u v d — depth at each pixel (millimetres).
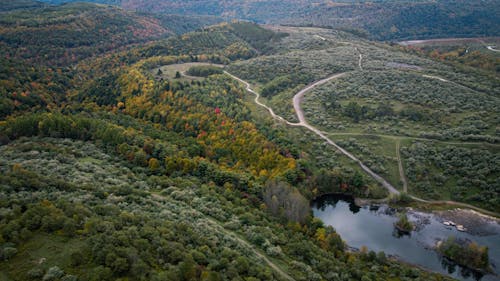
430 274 92625
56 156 109625
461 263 97062
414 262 98938
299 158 138750
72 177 94500
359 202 129250
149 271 56125
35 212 65062
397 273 89625
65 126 135250
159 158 125688
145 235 64750
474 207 119938
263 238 84750
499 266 96312
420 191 130125
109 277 54156
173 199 97375
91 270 55188
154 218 76562
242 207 101688
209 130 149125
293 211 104562
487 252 96312
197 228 77500
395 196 126750
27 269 55344
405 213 121375
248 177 119625
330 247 95062
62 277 53375
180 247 63719
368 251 102750
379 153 148250
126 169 113562
